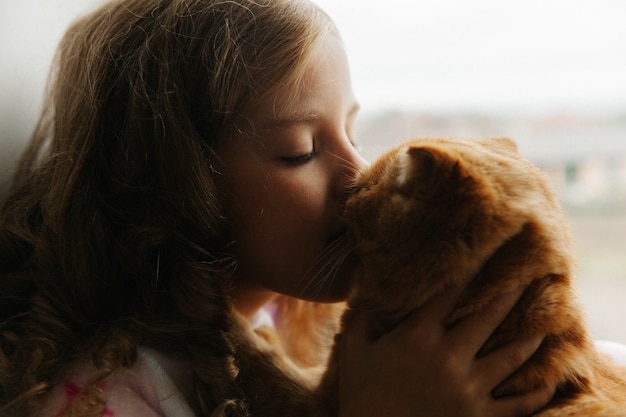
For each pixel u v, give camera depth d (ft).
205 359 3.13
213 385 3.10
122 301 3.25
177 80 3.29
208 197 3.24
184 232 3.25
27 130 4.70
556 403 2.93
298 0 3.57
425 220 3.02
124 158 3.29
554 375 2.96
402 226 3.09
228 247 3.38
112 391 2.93
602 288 5.16
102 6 3.85
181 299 3.19
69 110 3.51
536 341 2.97
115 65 3.40
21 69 4.73
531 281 3.05
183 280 3.20
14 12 4.73
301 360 4.46
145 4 3.56
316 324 4.48
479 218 2.92
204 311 3.18
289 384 3.63
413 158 3.07
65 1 4.79
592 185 5.34
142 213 3.26
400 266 3.10
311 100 3.29
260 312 4.25
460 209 2.94
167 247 3.25
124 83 3.35
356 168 3.49
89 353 3.01
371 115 5.50
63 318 3.16
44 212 3.40
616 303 5.08
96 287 3.20
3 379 3.00
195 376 3.11
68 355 3.05
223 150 3.30
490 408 2.83
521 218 2.96
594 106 5.35
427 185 3.02
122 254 3.21
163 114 3.25
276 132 3.25
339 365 3.38
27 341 3.03
